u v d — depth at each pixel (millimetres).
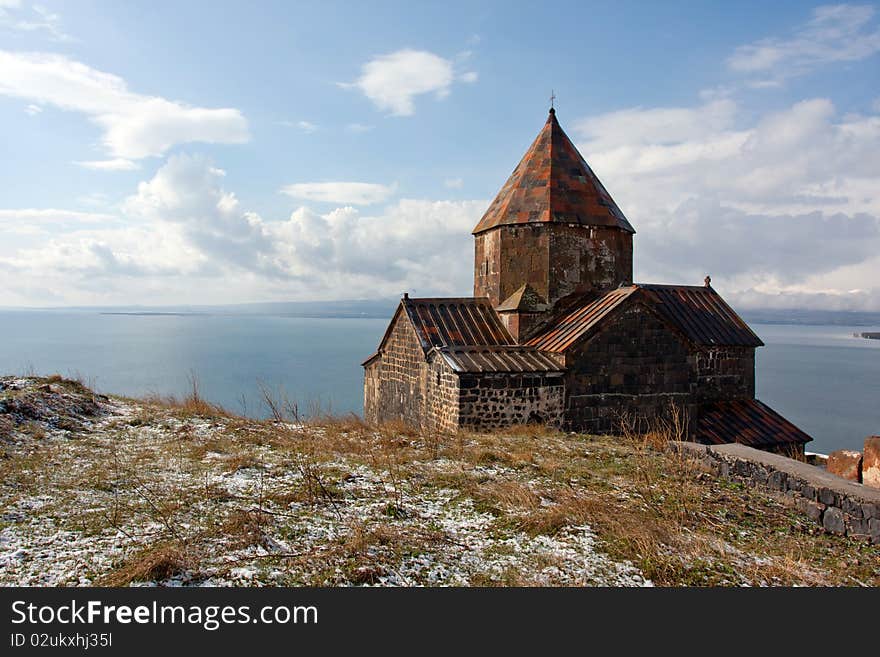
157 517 6676
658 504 8328
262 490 7918
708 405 19094
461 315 17188
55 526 6344
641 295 15234
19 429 10305
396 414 18734
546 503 7992
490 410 14156
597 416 14930
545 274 16703
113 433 11258
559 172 17547
